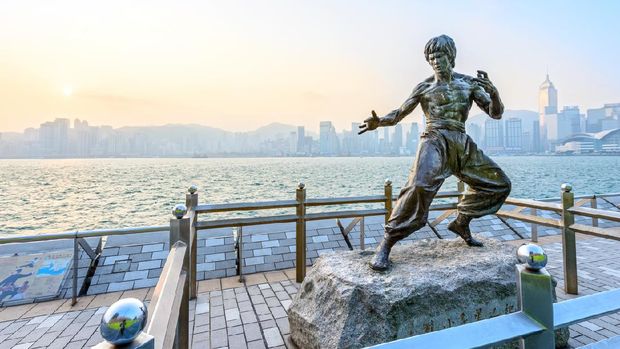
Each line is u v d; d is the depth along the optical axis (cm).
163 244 553
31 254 491
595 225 797
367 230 691
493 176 354
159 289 175
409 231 299
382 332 245
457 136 341
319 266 320
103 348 86
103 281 473
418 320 255
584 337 319
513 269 305
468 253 336
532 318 124
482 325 117
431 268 293
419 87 361
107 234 420
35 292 436
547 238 721
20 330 354
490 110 354
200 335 329
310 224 672
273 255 573
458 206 376
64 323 371
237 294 436
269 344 312
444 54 337
